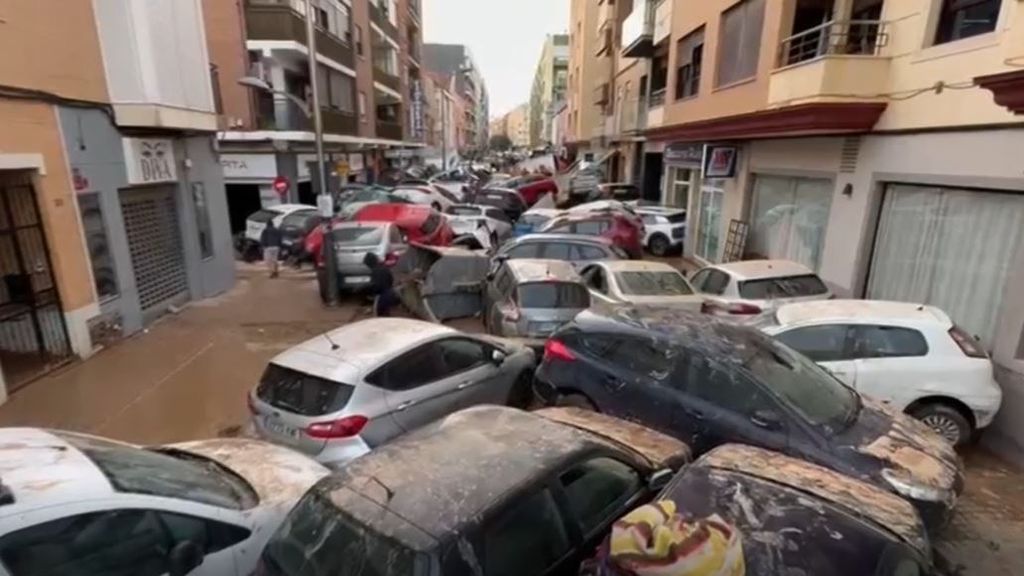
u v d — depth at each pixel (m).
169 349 8.88
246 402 7.03
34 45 7.37
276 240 15.91
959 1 7.21
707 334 5.54
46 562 2.60
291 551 2.87
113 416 6.64
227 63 19.94
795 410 4.68
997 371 6.38
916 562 2.81
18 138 7.16
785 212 11.56
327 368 5.11
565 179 30.88
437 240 14.23
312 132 21.73
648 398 5.34
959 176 7.11
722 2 12.84
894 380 5.87
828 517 3.02
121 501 2.93
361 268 11.51
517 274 8.48
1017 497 5.30
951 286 7.51
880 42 8.44
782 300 8.24
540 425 3.76
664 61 19.72
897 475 4.19
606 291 8.91
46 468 2.98
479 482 3.00
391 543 2.60
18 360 7.79
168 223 10.95
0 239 7.46
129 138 9.34
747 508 3.08
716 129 12.90
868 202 8.85
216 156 12.64
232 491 3.70
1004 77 5.52
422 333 5.87
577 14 40.16
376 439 5.04
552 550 3.00
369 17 30.92
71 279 8.10
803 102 8.93
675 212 17.55
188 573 3.05
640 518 2.30
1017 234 6.55
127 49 8.84
